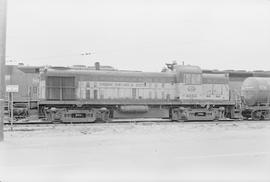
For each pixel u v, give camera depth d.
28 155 10.76
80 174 8.33
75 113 24.62
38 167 9.04
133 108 26.25
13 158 10.26
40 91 24.80
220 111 28.20
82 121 24.77
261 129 19.61
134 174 8.37
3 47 14.99
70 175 8.23
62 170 8.73
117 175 8.25
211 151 11.58
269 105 29.47
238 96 29.56
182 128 20.08
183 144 13.27
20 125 21.80
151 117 27.19
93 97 25.92
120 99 26.53
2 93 14.73
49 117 24.36
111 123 23.70
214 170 8.82
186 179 7.97
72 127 20.28
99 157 10.46
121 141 14.10
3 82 14.83
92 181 7.74
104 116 25.48
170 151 11.58
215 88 28.59
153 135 16.33
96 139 14.71
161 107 27.41
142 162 9.73
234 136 15.95
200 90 28.12
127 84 26.78
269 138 15.15
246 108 29.02
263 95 28.72
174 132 17.83
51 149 11.97
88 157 10.45
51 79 25.02
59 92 25.12
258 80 28.81
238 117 29.33
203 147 12.50
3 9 14.91
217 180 7.92
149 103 26.89
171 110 27.69
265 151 11.61
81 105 25.25
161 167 9.10
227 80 29.08
